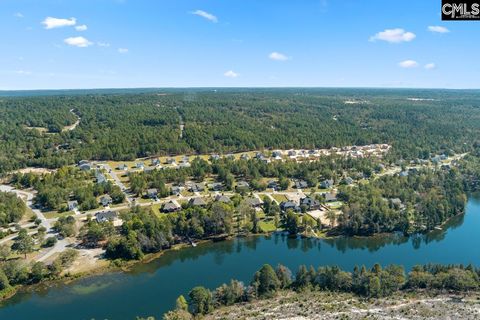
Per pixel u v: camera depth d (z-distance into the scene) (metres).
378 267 142.88
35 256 170.75
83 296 146.00
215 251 185.50
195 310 129.75
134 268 168.00
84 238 188.50
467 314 123.12
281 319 122.88
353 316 123.00
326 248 188.62
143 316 133.50
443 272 143.12
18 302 142.62
